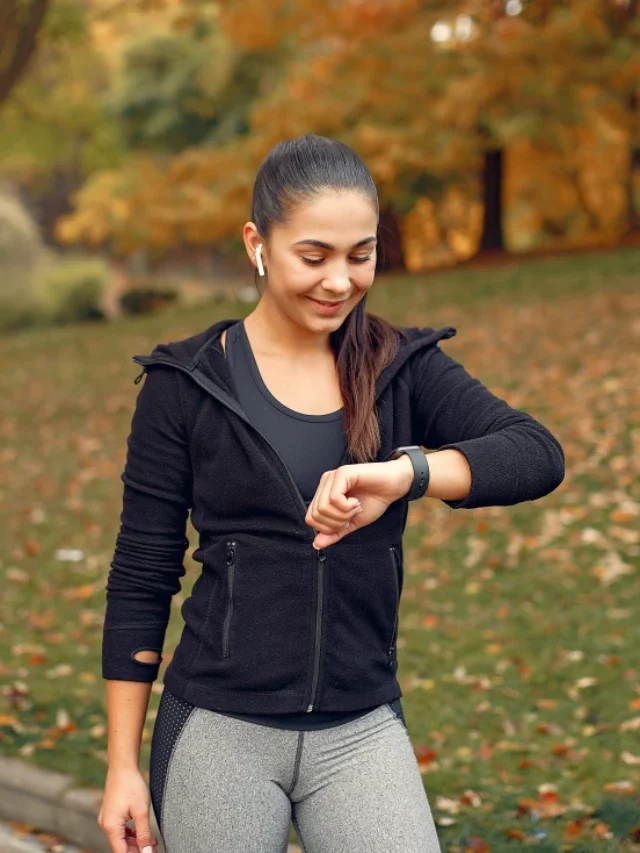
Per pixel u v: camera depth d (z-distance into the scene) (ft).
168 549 6.06
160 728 5.87
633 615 17.29
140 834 5.91
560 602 18.20
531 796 12.03
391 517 5.79
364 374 5.76
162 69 112.88
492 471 5.32
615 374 31.60
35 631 19.43
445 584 19.83
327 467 5.74
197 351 5.89
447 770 12.85
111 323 66.90
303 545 5.60
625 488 22.54
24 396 44.86
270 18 63.87
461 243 93.61
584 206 77.97
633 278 49.32
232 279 132.98
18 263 83.41
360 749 5.65
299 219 5.43
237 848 5.56
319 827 5.63
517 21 60.49
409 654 16.94
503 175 71.36
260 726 5.62
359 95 63.46
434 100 63.72
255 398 5.80
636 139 66.44
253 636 5.60
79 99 68.18
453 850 10.93
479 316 46.32
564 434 26.53
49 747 13.87
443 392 5.95
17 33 49.42
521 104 61.82
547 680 15.44
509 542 20.98
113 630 6.06
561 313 43.06
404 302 52.90
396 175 68.59
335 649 5.62
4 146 72.84
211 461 5.76
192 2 65.67
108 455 33.60
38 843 12.42
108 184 105.29
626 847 10.60
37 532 26.05
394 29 63.31
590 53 60.85
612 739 13.37
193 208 76.28
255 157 70.64
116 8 60.95
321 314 5.58
